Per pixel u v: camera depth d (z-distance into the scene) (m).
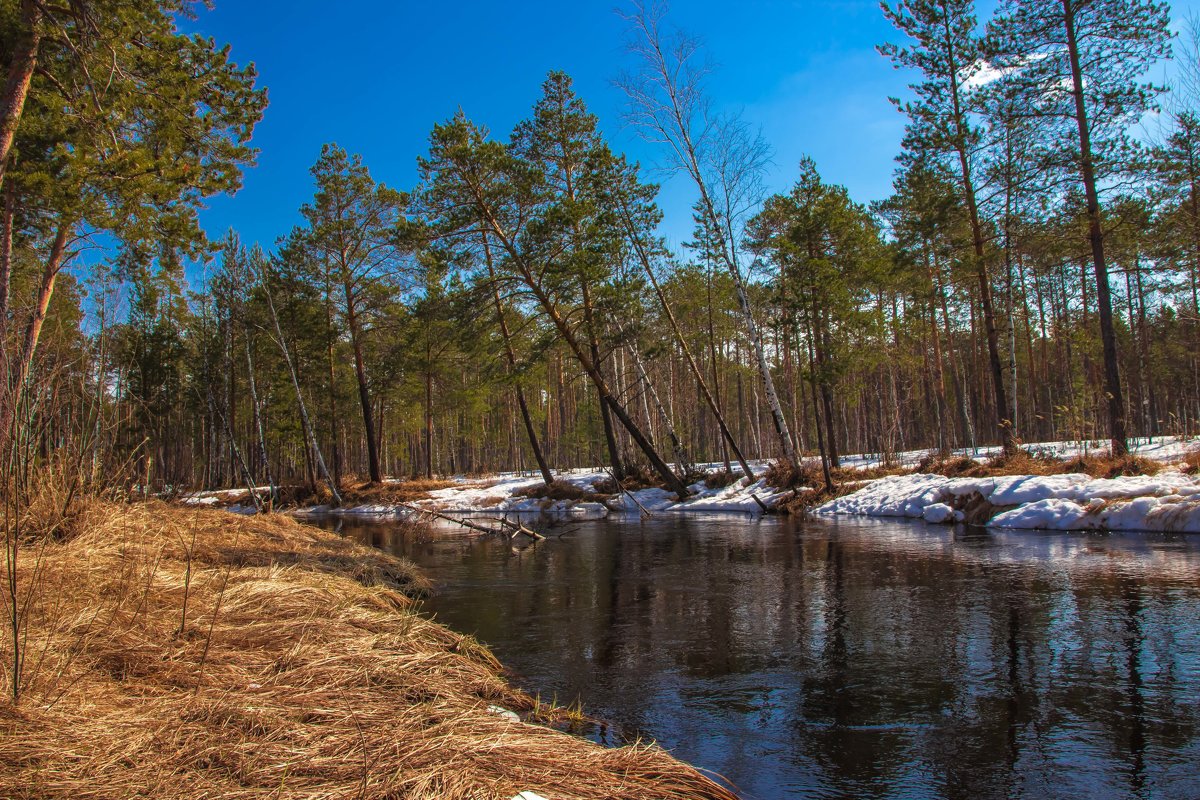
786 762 3.82
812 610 7.41
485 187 21.84
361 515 26.25
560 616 7.74
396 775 2.78
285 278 30.41
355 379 35.81
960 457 19.97
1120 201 16.61
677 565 11.07
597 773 3.11
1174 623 6.06
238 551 7.98
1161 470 13.74
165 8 9.87
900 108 19.66
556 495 25.95
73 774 2.60
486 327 23.59
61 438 6.71
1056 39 16.62
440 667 4.75
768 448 47.38
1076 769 3.60
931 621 6.64
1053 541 11.06
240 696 3.58
